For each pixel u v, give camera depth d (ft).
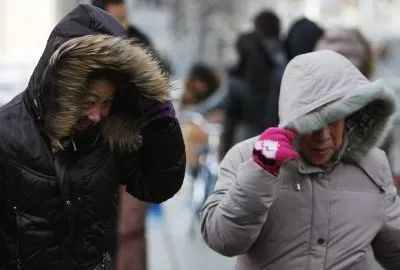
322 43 48.34
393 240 32.24
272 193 29.09
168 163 29.89
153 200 30.83
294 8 261.03
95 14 27.99
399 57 123.34
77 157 28.17
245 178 28.94
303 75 30.55
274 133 29.17
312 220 30.96
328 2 208.23
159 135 29.40
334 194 31.30
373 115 31.86
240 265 32.09
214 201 30.99
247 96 75.05
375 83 30.71
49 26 77.05
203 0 323.57
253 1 318.04
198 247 79.66
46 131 27.50
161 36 241.14
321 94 30.19
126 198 48.80
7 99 77.51
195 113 97.35
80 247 28.22
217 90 100.83
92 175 28.14
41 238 27.71
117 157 29.04
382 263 33.42
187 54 314.96
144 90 28.35
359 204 31.45
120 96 28.84
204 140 94.12
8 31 78.28
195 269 72.43
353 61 47.65
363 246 31.35
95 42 26.96
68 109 27.02
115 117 28.81
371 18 215.72
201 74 100.73
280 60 73.26
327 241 31.07
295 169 31.01
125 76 27.96
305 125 30.07
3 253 28.25
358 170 31.78
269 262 31.17
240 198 29.04
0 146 27.37
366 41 48.39
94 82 27.35
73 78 26.89
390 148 47.93
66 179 27.73
